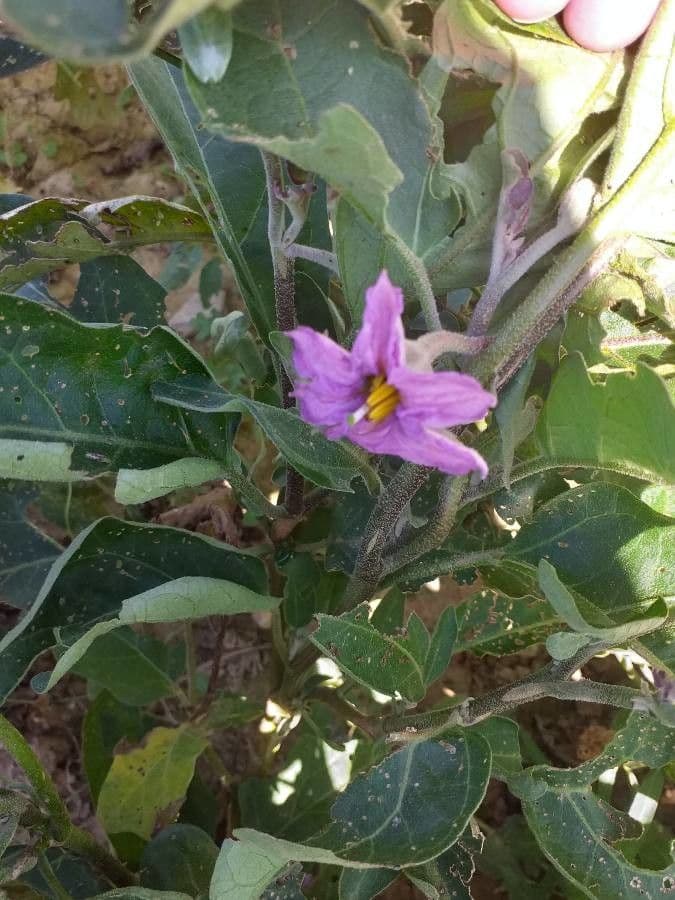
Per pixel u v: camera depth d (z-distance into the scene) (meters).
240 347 0.32
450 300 0.35
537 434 0.22
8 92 0.55
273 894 0.25
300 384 0.16
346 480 0.23
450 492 0.23
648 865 0.34
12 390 0.24
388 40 0.17
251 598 0.26
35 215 0.30
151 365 0.24
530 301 0.19
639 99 0.19
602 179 0.20
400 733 0.24
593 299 0.23
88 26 0.12
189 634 0.38
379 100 0.18
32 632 0.25
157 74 0.24
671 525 0.23
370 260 0.21
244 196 0.27
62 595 0.26
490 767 0.23
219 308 0.50
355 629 0.23
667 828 0.39
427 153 0.19
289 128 0.17
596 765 0.25
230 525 0.34
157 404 0.25
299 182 0.21
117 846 0.33
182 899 0.24
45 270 0.32
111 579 0.26
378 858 0.22
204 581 0.25
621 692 0.23
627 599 0.24
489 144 0.20
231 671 0.43
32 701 0.42
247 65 0.17
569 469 0.27
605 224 0.19
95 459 0.24
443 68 0.18
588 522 0.24
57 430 0.24
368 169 0.15
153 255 0.54
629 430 0.20
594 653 0.24
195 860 0.31
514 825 0.38
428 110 0.19
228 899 0.21
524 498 0.27
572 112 0.19
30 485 0.34
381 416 0.15
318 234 0.28
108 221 0.30
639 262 0.22
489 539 0.32
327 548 0.30
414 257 0.18
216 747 0.41
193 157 0.25
